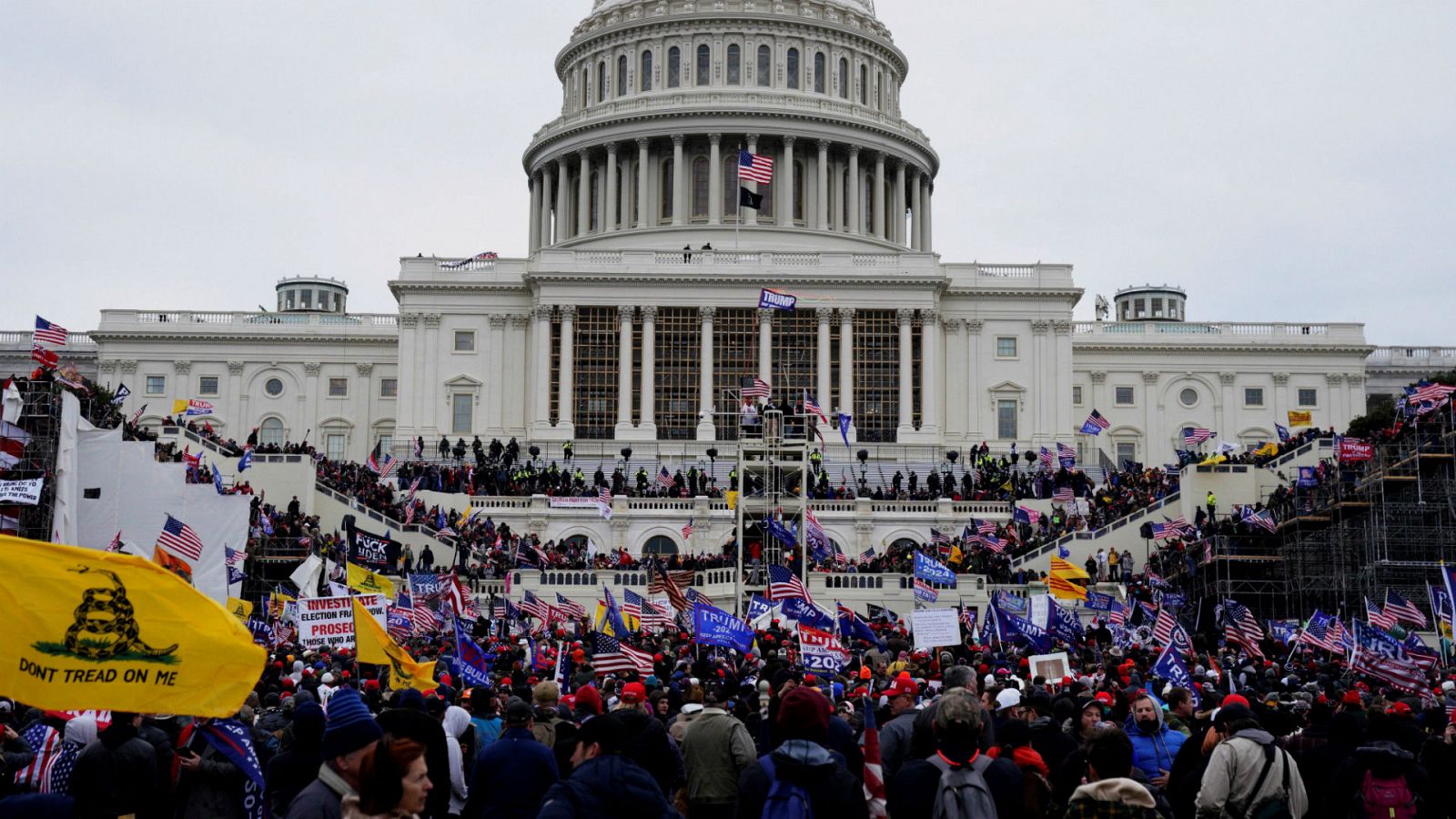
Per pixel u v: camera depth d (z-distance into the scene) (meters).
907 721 19.47
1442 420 76.06
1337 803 18.48
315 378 133.50
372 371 133.75
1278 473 86.06
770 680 25.50
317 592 54.72
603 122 139.25
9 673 15.16
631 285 119.19
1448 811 19.53
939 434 118.75
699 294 119.56
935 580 59.72
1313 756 20.02
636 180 140.75
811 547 84.56
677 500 97.94
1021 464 119.75
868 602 78.94
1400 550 73.75
